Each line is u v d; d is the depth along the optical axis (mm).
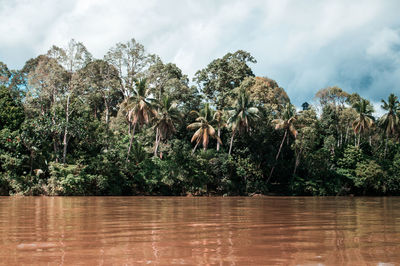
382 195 56312
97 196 36812
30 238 7383
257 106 55031
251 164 48156
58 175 37375
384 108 61906
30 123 39719
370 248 6312
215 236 7711
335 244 6727
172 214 13789
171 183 42594
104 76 58844
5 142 37875
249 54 70688
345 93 77250
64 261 5191
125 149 46438
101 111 70375
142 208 17500
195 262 5141
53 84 42188
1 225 9750
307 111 61812
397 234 8234
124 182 41375
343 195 52375
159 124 46344
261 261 5215
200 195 44219
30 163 38344
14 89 56531
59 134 41000
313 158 53125
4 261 5188
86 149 44156
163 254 5711
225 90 64125
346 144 67688
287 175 54062
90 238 7398
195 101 55656
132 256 5547
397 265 4973
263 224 10211
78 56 43500
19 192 35375
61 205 19797
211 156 47719
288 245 6578
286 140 55938
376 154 66938
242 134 49531
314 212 15633
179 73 62562
